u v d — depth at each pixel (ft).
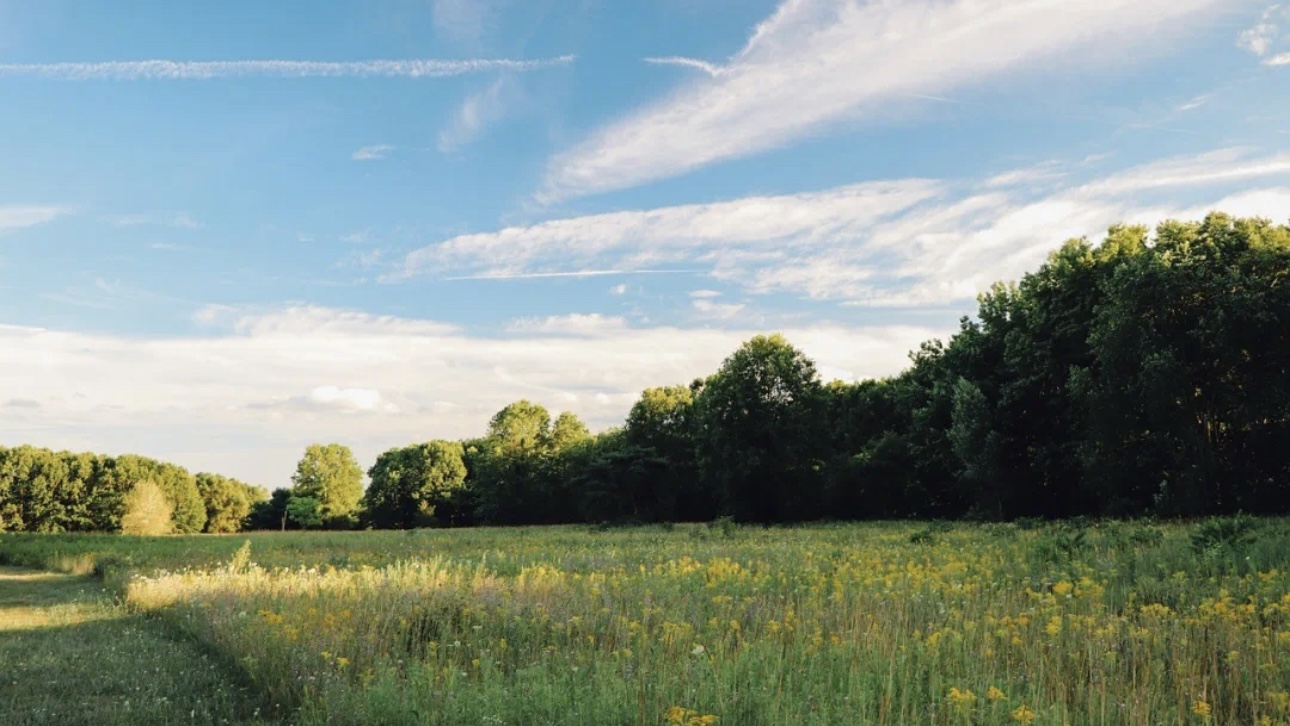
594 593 37.86
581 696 21.36
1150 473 106.73
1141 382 97.60
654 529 139.03
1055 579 39.11
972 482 141.08
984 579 39.01
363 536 147.43
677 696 21.52
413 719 21.02
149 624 41.65
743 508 185.16
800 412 187.11
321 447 348.38
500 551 79.30
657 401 240.12
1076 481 129.59
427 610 35.22
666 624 28.60
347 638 30.35
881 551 60.18
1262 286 93.66
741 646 25.94
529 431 277.64
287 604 38.34
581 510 227.40
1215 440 102.42
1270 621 27.96
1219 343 93.09
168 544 117.39
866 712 19.72
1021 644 25.21
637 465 214.69
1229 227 103.81
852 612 30.30
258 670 28.09
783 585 40.11
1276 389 91.56
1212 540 44.91
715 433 189.57
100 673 29.66
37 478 280.10
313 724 22.07
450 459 309.22
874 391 205.77
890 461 179.11
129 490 288.10
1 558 99.40
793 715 19.39
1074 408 125.39
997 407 136.36
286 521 361.30
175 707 25.20
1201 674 23.13
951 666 23.52
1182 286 97.76
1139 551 46.01
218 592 45.50
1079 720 19.13
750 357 190.08
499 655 28.53
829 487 184.55
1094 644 24.34
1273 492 97.96
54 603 52.90
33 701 25.64
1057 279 132.77
